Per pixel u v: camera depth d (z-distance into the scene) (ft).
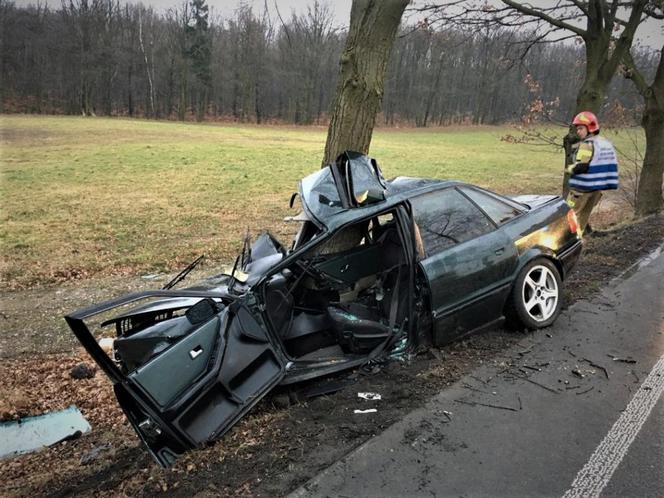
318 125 254.47
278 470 10.22
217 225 45.93
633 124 42.63
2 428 16.34
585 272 20.72
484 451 10.28
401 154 131.85
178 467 10.69
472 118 289.94
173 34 247.91
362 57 17.33
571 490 9.10
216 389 11.50
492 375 13.15
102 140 131.75
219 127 211.00
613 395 11.93
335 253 15.10
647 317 15.94
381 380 13.44
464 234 14.76
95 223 46.21
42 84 220.84
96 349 10.62
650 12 35.73
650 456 9.84
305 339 14.11
